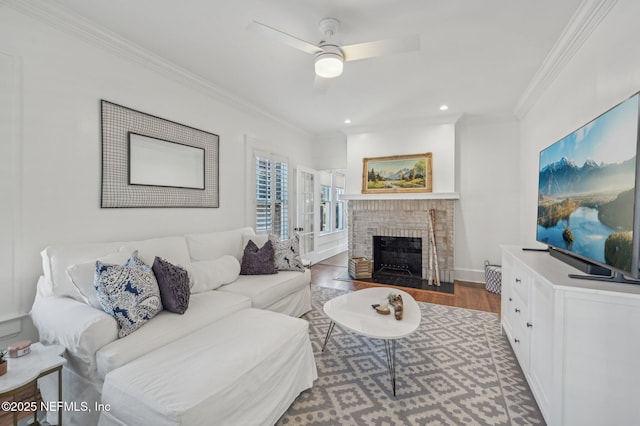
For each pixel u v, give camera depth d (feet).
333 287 13.88
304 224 17.79
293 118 14.99
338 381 6.44
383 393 6.02
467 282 14.70
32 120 6.47
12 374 4.21
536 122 11.23
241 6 6.54
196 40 7.97
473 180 14.78
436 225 15.01
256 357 4.84
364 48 6.69
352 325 6.44
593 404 4.39
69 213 7.11
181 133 10.02
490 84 10.58
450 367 7.00
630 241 4.20
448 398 5.86
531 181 11.96
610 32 5.99
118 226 8.16
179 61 9.12
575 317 4.47
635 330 4.14
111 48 7.85
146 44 8.16
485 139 14.53
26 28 6.34
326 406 5.61
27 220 6.42
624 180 4.39
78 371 5.01
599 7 6.07
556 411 4.60
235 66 9.45
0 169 6.03
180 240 8.69
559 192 6.84
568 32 7.22
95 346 4.86
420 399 5.83
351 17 6.87
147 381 4.08
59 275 6.10
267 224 14.61
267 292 8.41
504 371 6.82
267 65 9.39
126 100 8.34
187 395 3.81
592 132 5.38
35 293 6.53
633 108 4.21
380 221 16.20
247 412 4.49
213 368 4.39
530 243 12.13
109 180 7.91
